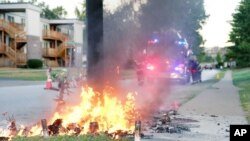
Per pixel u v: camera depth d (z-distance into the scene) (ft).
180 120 47.52
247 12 259.19
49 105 66.90
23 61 233.76
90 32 35.81
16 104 68.74
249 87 110.42
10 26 227.61
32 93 95.30
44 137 31.63
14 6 233.76
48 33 274.98
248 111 56.49
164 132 39.19
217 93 91.71
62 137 31.14
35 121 46.75
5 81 146.30
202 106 63.46
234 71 288.51
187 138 36.14
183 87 113.60
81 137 31.09
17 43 241.35
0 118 50.24
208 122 45.91
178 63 119.55
